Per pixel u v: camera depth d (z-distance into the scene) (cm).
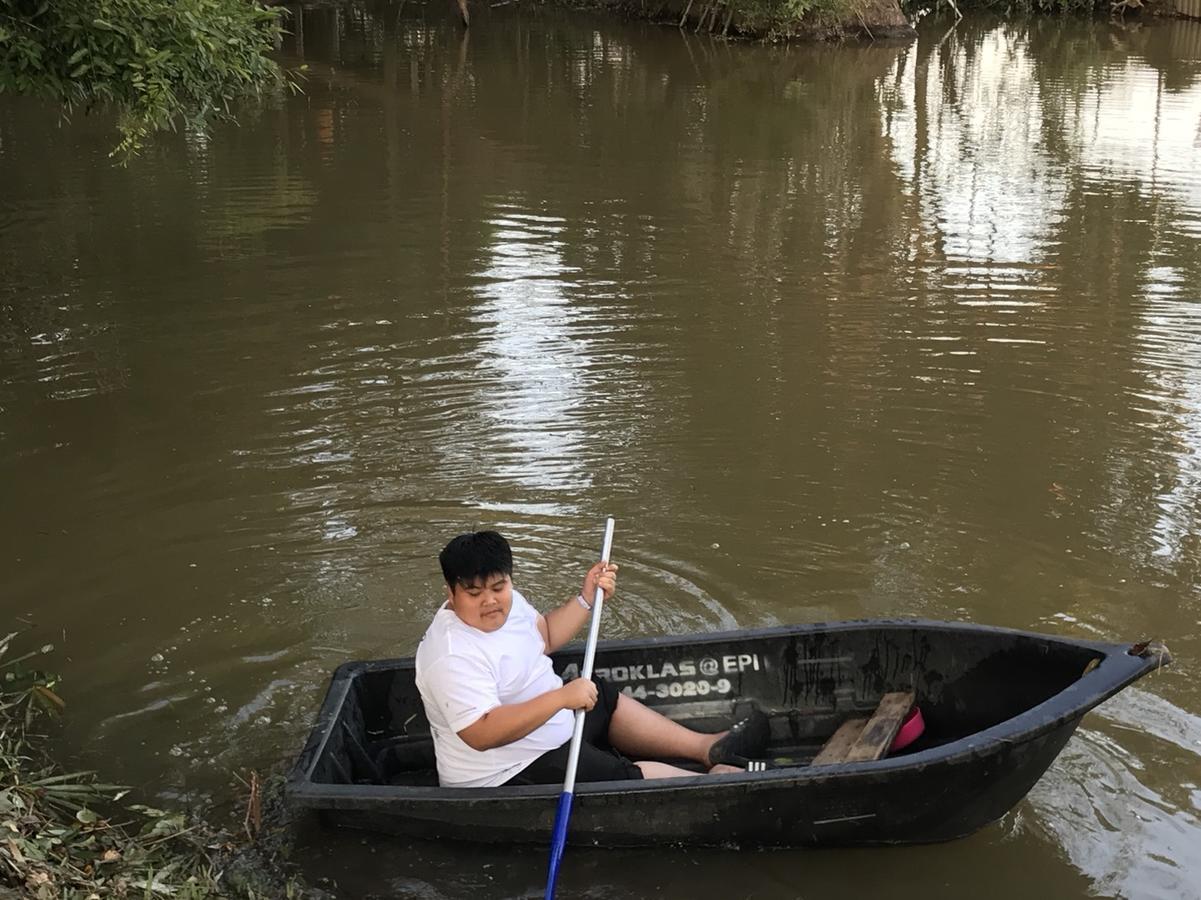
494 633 371
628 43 2253
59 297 874
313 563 540
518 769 376
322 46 2097
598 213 1112
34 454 637
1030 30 2586
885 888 359
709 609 505
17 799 371
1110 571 533
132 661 472
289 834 379
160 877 350
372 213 1097
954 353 786
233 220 1068
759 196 1180
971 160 1351
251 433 662
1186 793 396
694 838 368
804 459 638
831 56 2164
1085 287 922
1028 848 373
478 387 723
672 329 820
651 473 621
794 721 431
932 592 517
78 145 1316
